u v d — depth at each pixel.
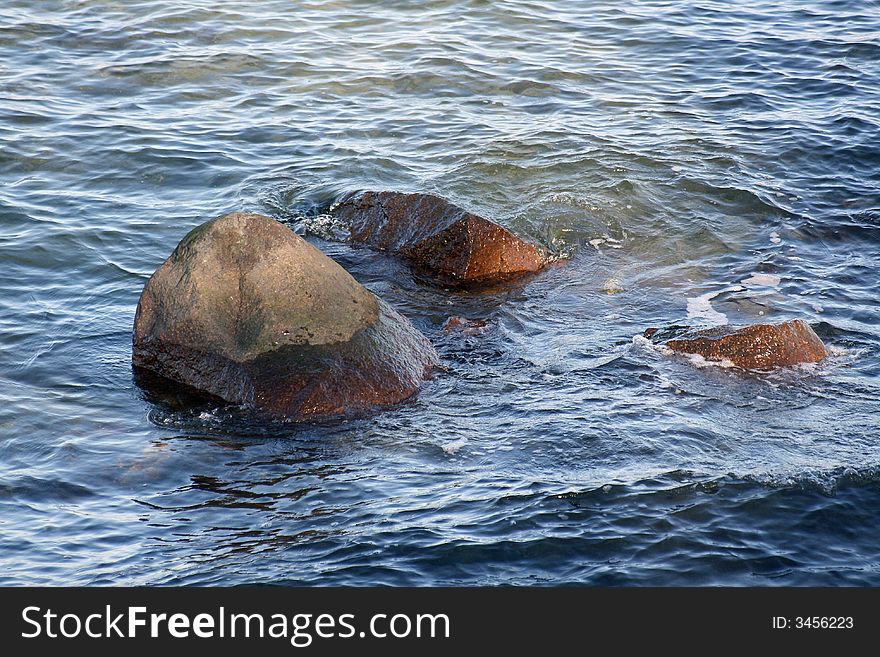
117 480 8.60
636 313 11.63
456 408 9.63
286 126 16.39
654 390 9.79
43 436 9.19
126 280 12.12
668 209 14.07
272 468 8.77
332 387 9.66
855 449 8.69
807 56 19.41
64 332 10.98
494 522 7.79
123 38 19.27
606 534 7.62
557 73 18.58
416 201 13.30
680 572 7.23
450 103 17.33
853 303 11.62
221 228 10.26
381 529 7.77
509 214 13.85
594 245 13.38
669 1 22.45
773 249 13.02
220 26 20.05
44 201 13.77
